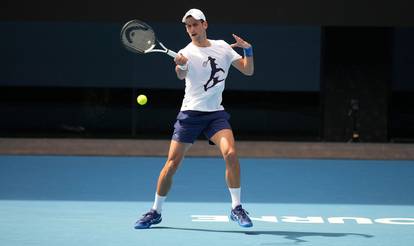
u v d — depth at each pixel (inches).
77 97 2153.1
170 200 1290.6
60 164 1712.6
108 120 2158.0
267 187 1444.4
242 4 1987.0
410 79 2094.0
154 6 1994.3
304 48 2118.6
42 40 2143.2
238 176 1008.2
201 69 1005.2
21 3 1999.3
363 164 1780.3
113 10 1998.0
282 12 1988.2
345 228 1075.9
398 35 2086.6
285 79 2128.4
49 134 2159.2
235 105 2139.5
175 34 2118.6
